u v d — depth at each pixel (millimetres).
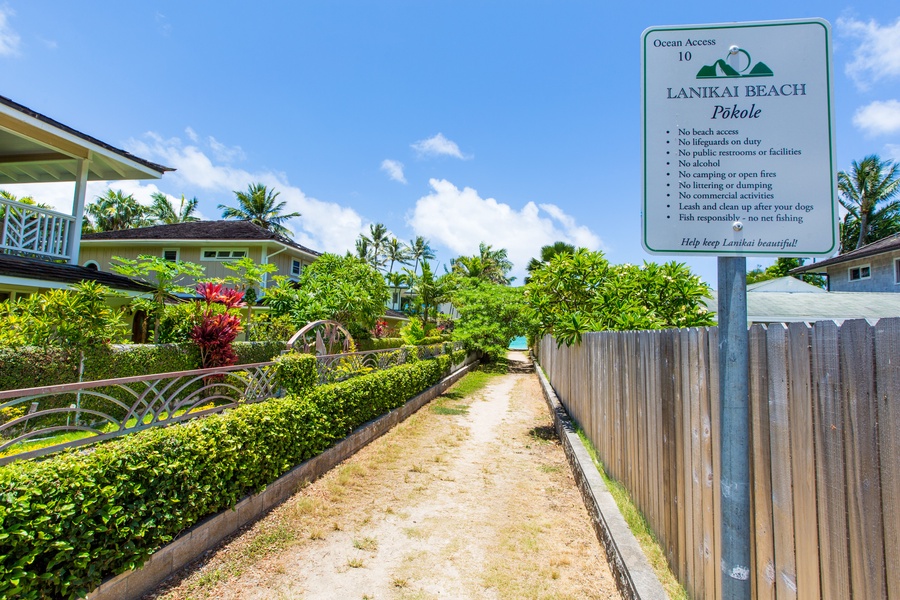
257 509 4457
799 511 1835
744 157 1495
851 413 1562
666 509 3285
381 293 15055
